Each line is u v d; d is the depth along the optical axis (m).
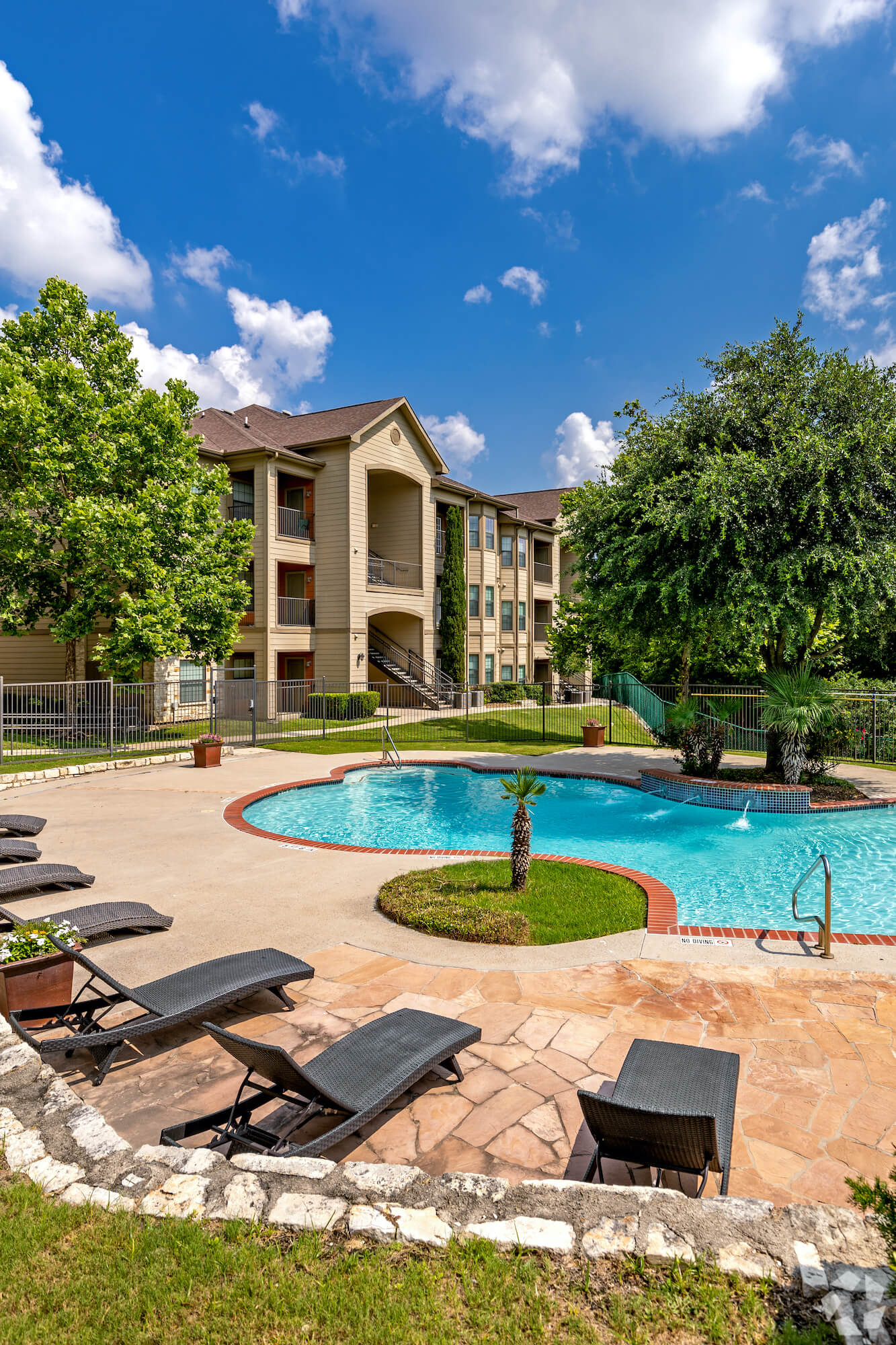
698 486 13.73
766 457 14.78
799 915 8.76
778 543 13.92
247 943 6.98
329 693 30.44
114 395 22.48
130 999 5.01
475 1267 2.75
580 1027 5.23
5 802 14.18
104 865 9.80
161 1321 2.58
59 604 22.66
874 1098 4.32
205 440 29.53
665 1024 5.29
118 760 18.55
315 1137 3.95
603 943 6.96
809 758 16.50
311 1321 2.54
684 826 13.59
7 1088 4.10
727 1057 4.09
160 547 22.41
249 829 11.90
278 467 28.86
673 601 15.08
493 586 40.72
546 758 20.52
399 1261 2.80
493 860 10.07
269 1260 2.80
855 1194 2.37
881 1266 2.65
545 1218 2.99
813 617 15.96
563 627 33.25
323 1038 5.11
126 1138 4.01
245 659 29.70
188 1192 3.23
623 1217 2.96
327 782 17.12
